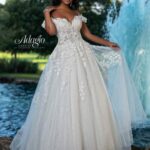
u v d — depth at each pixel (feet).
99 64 13.16
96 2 51.31
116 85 13.34
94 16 51.16
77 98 11.39
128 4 21.17
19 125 21.08
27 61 49.34
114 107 13.03
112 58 13.32
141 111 13.85
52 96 11.65
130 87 13.53
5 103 27.84
